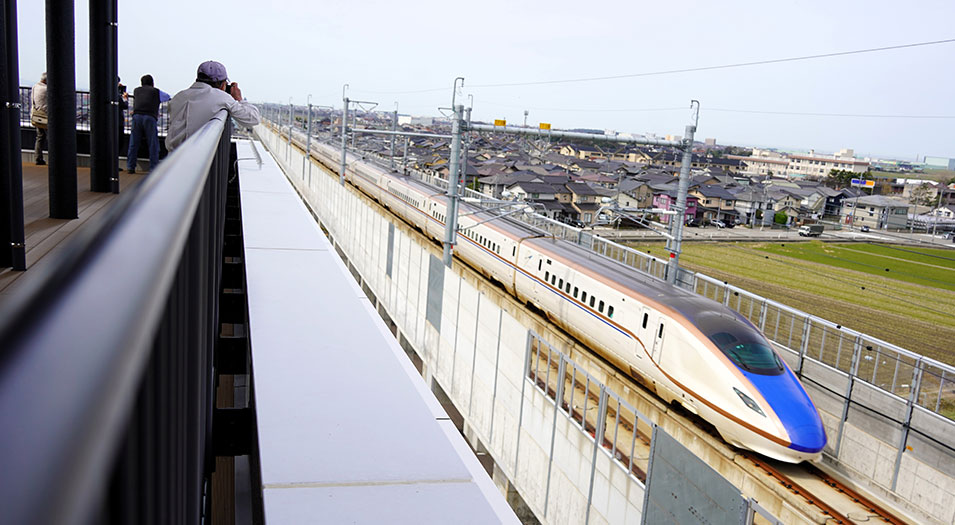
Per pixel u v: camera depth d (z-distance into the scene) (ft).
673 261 56.85
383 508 4.58
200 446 5.29
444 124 423.64
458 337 92.84
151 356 1.93
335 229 165.37
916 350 82.28
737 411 44.78
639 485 54.39
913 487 41.88
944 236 141.79
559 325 67.51
